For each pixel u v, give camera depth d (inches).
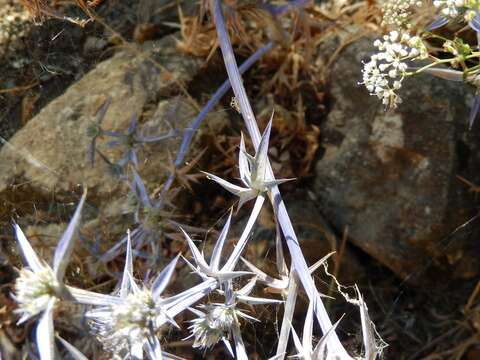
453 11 6.7
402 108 10.3
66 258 5.4
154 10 11.7
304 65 11.5
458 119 10.0
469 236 10.0
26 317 5.4
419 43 6.8
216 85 11.5
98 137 10.5
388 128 10.4
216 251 6.7
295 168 11.2
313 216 10.6
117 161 10.7
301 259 7.0
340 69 11.1
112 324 5.8
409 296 10.6
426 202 10.0
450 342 10.2
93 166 10.2
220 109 11.2
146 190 10.1
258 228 10.4
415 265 10.3
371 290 10.6
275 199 7.4
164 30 11.8
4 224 10.6
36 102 11.4
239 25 10.9
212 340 6.9
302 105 11.5
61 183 10.6
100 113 9.9
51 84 11.5
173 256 10.4
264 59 11.6
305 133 11.2
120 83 11.1
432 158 10.0
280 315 10.1
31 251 5.6
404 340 10.3
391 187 10.3
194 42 11.3
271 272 10.1
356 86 10.9
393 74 6.8
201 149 10.7
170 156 10.0
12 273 10.5
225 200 10.9
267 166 7.6
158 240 9.6
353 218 10.6
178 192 10.4
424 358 10.1
